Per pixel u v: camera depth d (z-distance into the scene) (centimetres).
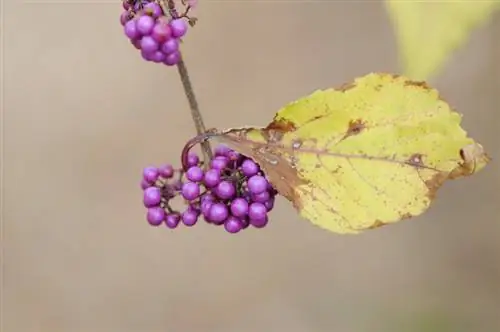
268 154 35
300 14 90
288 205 92
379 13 87
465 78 73
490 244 85
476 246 85
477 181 85
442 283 85
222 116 89
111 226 94
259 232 92
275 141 35
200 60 90
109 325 91
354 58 86
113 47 96
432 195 34
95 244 94
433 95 34
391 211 34
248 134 35
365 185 34
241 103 89
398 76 34
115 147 94
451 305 84
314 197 35
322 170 35
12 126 97
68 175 95
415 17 30
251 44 90
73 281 93
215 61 90
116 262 93
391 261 88
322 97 35
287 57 89
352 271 88
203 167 36
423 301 85
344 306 87
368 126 35
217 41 90
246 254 91
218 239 92
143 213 93
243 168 35
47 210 95
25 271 94
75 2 98
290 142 35
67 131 96
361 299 86
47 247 94
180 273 91
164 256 92
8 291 93
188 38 89
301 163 35
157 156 92
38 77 97
